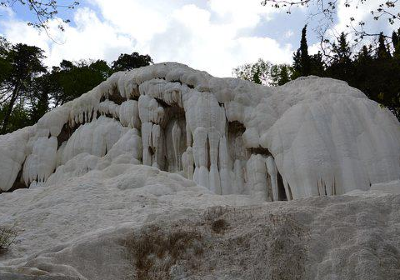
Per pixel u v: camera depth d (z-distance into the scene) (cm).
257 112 1791
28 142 2169
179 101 1866
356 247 702
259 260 722
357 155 1541
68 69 3931
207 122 1745
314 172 1475
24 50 3628
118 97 2159
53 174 2020
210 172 1681
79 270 723
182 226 844
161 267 747
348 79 2178
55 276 599
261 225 786
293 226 771
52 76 3741
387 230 761
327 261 692
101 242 785
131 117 1958
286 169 1545
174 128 1902
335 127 1590
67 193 1272
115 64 3959
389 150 1518
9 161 2081
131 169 1552
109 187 1371
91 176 1517
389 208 823
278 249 727
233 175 1720
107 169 1597
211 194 1419
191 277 714
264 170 1677
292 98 1848
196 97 1800
